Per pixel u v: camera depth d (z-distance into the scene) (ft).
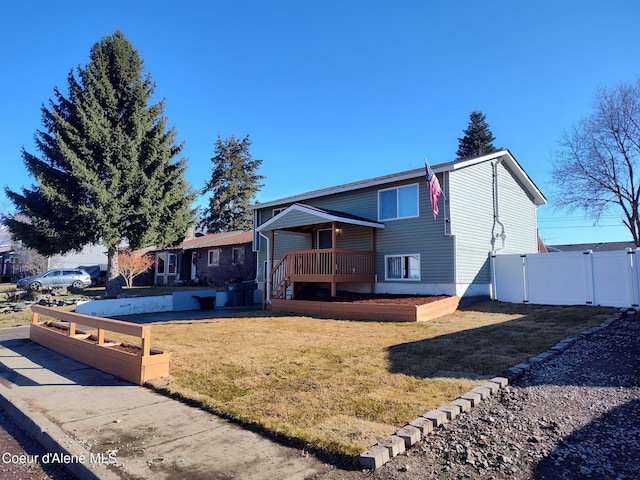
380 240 53.57
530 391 17.52
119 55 66.69
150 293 66.28
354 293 51.90
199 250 101.40
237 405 16.43
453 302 44.55
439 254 47.83
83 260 107.14
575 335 27.76
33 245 62.18
